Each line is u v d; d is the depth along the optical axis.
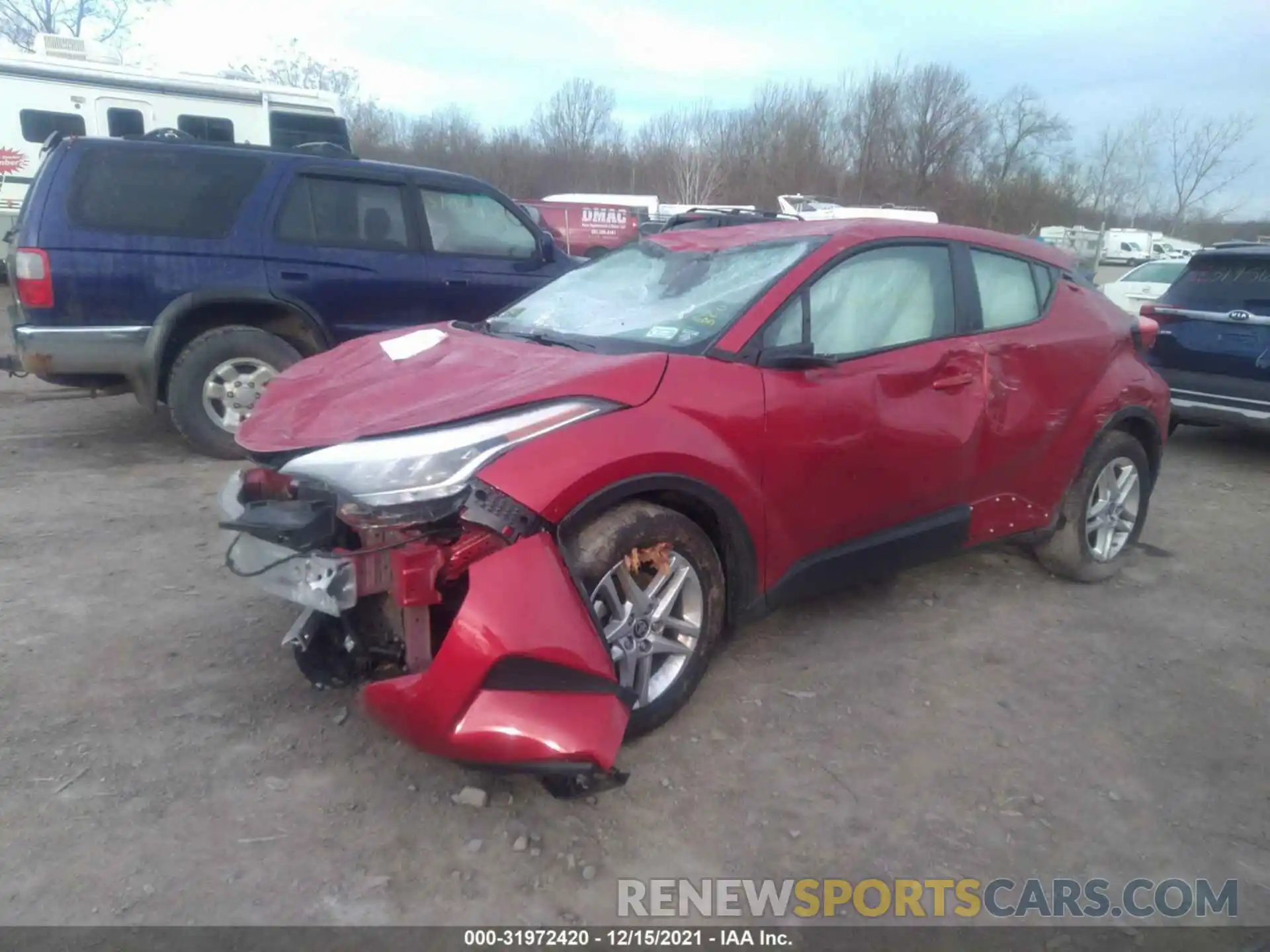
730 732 3.43
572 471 2.92
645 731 3.32
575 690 2.79
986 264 4.45
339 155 7.26
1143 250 35.41
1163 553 5.59
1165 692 3.90
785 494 3.55
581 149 46.41
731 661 3.96
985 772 3.28
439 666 2.72
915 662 4.04
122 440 6.91
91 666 3.66
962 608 4.61
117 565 4.62
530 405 3.03
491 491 2.82
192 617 4.10
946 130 45.28
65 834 2.75
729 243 4.21
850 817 3.01
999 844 2.93
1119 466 4.98
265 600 4.30
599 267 4.54
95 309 5.97
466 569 2.88
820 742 3.41
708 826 2.93
